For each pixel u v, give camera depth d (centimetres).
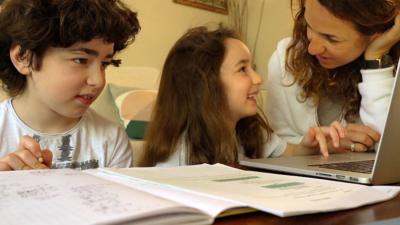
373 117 106
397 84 50
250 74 109
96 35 80
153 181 46
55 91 81
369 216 36
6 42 85
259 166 74
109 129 103
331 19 97
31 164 62
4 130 89
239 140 115
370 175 56
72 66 79
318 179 54
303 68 122
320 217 36
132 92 176
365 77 109
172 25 254
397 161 56
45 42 78
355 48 104
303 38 121
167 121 105
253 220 34
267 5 265
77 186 39
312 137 101
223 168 63
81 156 96
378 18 97
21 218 28
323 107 127
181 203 34
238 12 284
